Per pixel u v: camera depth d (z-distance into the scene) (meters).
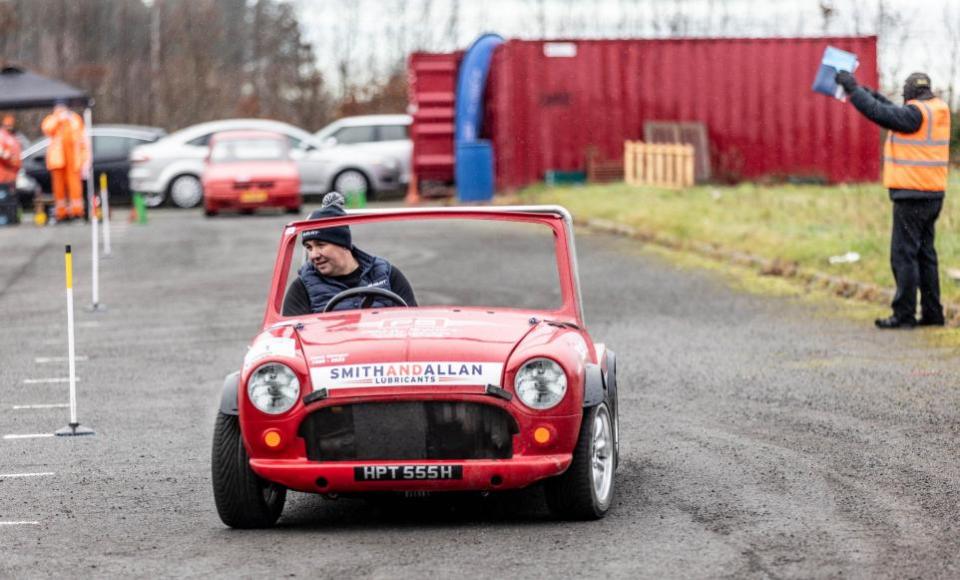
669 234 40.97
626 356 23.97
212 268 38.94
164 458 17.30
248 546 12.96
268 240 45.88
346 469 12.80
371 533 13.38
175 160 62.22
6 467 16.97
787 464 15.88
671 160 56.12
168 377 23.33
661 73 58.50
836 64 25.28
